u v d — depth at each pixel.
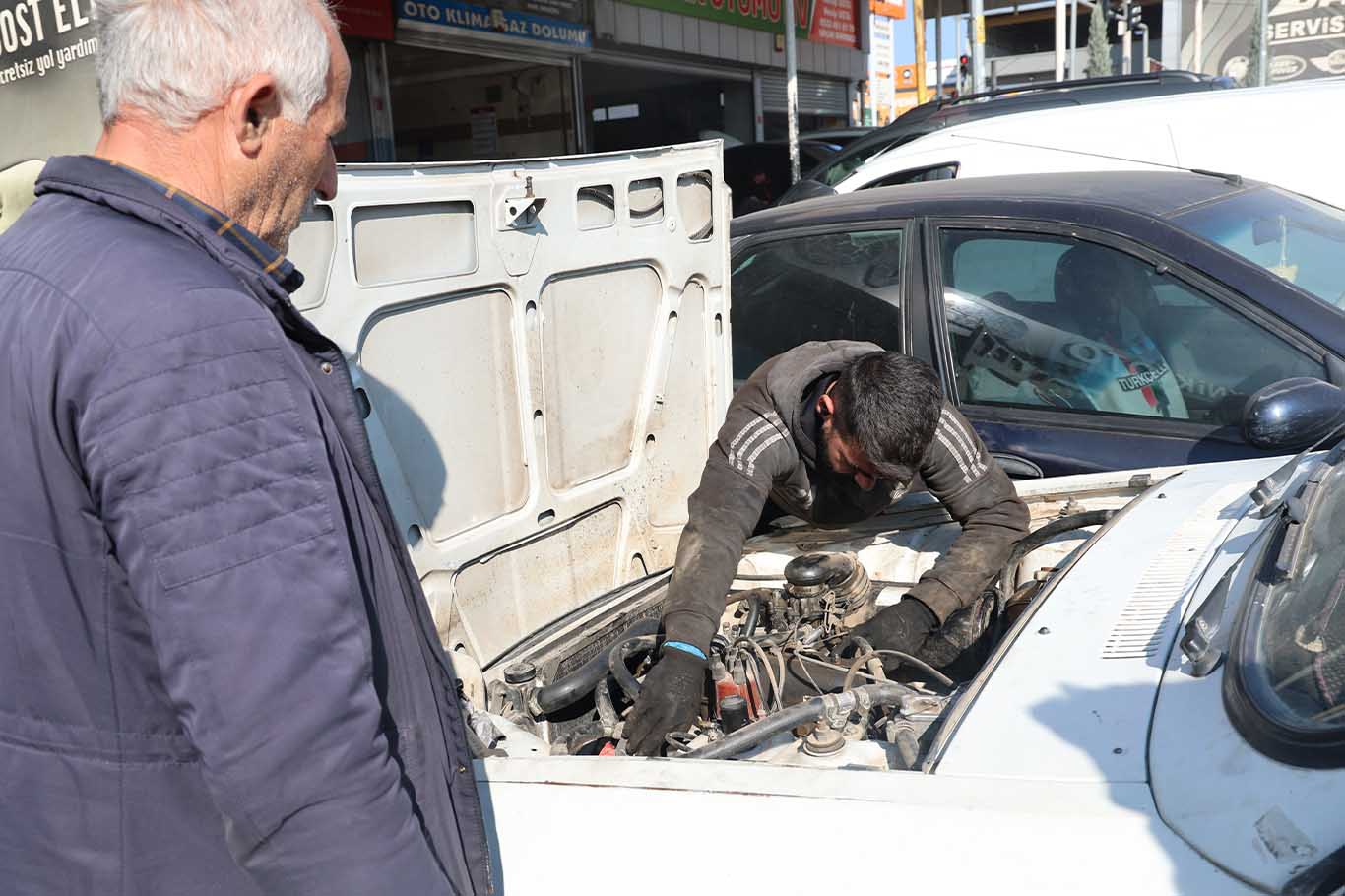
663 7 15.14
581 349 3.05
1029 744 1.66
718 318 3.49
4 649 1.26
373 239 2.47
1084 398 3.58
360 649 1.23
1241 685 1.56
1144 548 2.21
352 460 1.41
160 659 1.17
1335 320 3.24
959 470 2.92
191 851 1.32
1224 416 3.31
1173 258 3.53
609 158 3.01
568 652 2.89
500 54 12.56
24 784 1.29
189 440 1.16
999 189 4.09
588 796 1.71
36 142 5.20
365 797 1.21
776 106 18.95
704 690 2.62
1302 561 1.75
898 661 2.61
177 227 1.28
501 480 2.88
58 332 1.19
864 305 4.14
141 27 1.28
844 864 1.51
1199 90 8.04
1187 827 1.41
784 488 2.97
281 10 1.33
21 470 1.21
